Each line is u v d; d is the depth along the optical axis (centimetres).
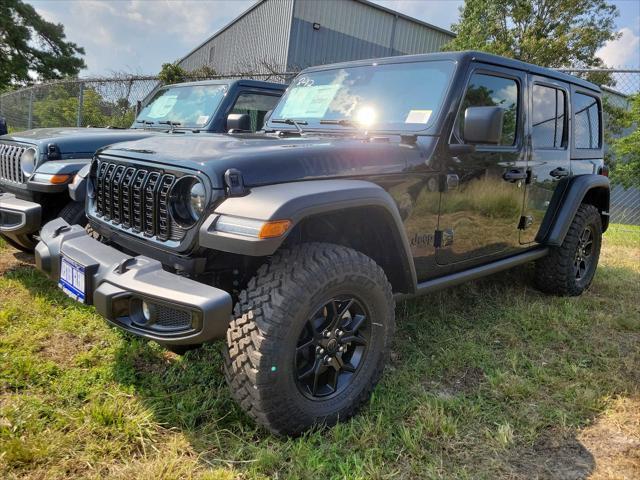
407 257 247
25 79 3238
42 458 186
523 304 387
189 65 2944
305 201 194
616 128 1162
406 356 294
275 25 1780
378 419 220
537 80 346
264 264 212
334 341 220
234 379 198
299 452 197
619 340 331
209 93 511
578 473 198
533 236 368
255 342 191
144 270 201
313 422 211
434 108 274
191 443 202
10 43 3139
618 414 240
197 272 209
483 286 425
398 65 305
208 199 197
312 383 218
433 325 337
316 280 201
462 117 282
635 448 215
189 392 235
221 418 216
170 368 260
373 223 241
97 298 203
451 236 288
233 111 495
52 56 3325
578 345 319
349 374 231
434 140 267
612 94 1206
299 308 196
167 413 220
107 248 229
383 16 1861
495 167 309
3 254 433
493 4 1780
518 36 1809
